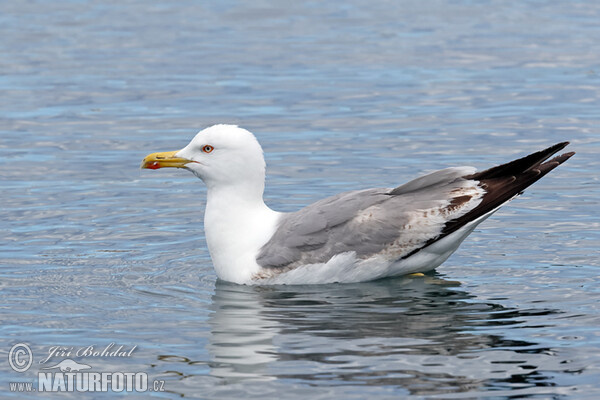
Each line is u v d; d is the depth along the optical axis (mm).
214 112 23391
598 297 12398
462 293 12758
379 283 13453
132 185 18156
